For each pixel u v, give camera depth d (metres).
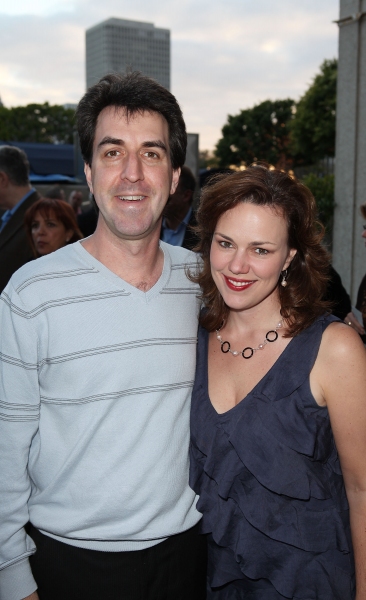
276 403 1.39
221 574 1.52
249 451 1.39
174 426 1.45
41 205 3.17
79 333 1.35
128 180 1.34
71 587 1.42
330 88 21.56
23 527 1.43
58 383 1.36
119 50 199.38
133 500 1.37
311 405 1.38
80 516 1.37
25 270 1.40
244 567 1.45
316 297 1.46
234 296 1.42
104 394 1.35
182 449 1.47
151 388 1.40
